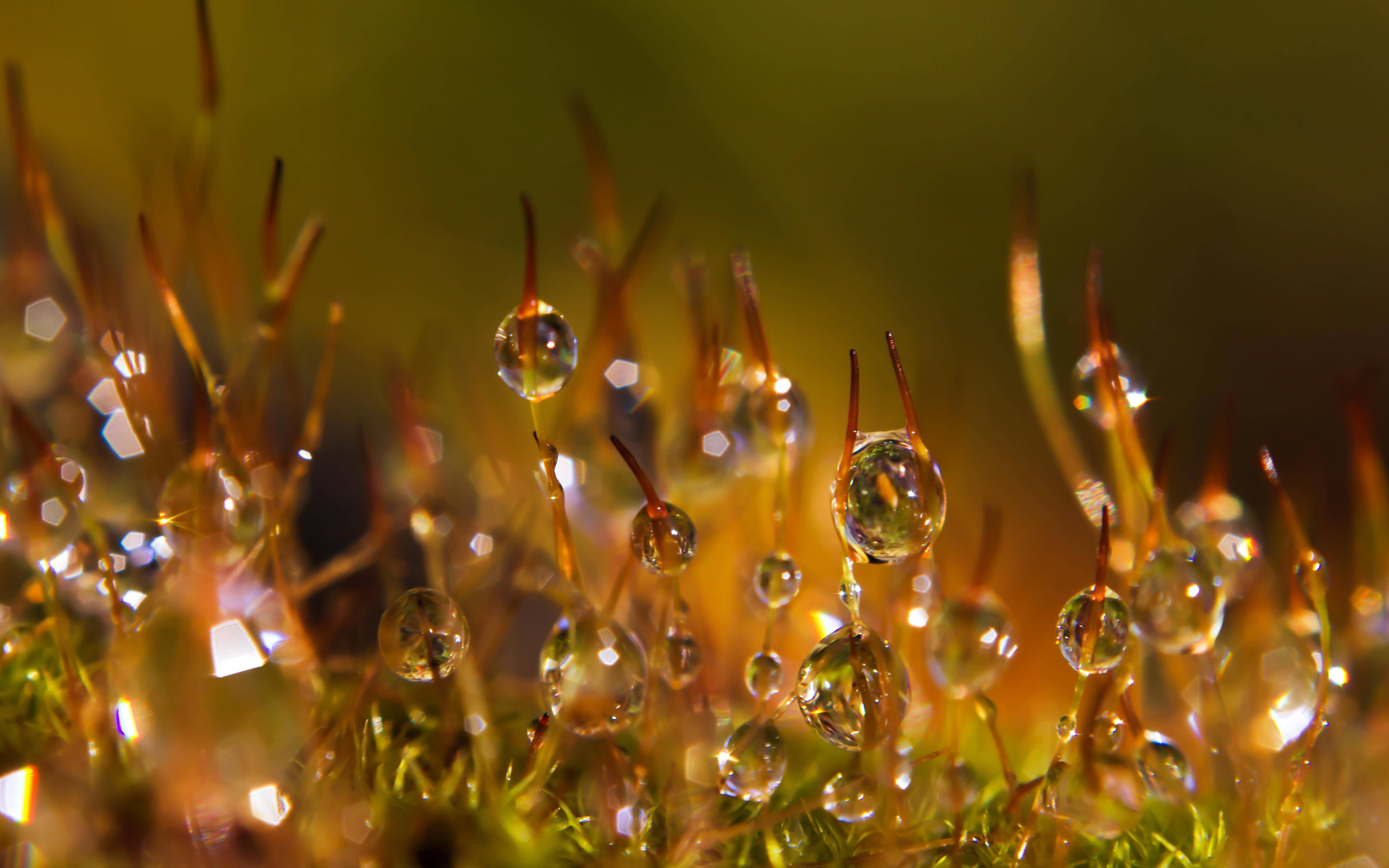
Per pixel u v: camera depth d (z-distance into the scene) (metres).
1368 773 0.08
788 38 0.26
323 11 0.23
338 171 0.21
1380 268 0.22
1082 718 0.08
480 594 0.08
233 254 0.09
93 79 0.19
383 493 0.09
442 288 0.20
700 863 0.08
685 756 0.08
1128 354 0.09
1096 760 0.08
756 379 0.08
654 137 0.24
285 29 0.22
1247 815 0.08
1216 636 0.08
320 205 0.20
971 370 0.20
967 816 0.08
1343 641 0.08
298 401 0.08
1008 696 0.09
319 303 0.17
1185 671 0.08
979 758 0.08
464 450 0.09
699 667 0.08
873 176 0.24
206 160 0.08
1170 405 0.20
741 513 0.09
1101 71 0.26
